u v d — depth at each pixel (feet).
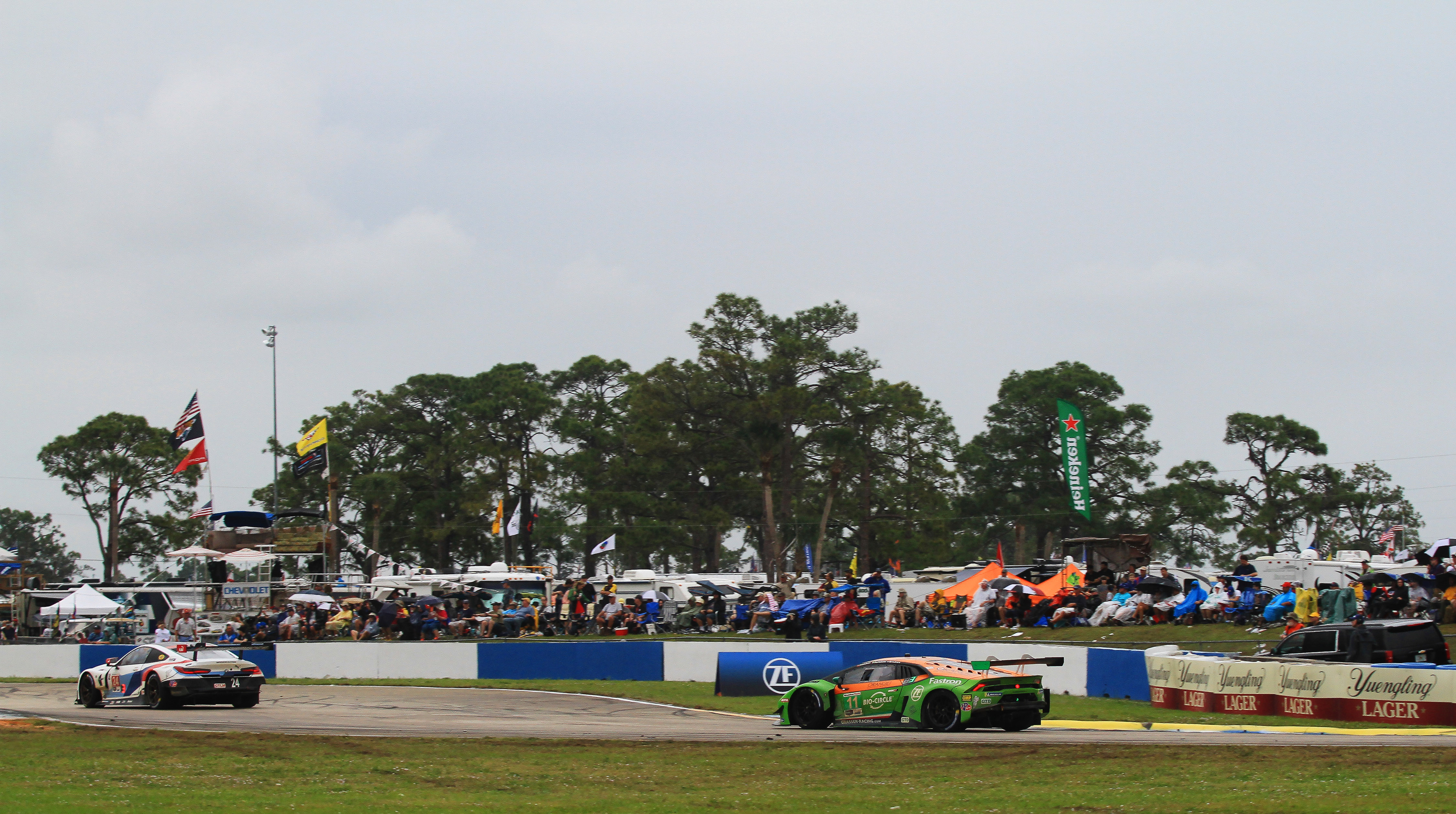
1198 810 39.93
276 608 170.50
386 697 102.01
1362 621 79.20
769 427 235.61
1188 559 295.69
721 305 261.24
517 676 119.85
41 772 52.60
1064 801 42.70
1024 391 297.53
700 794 46.73
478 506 287.48
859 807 42.68
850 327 264.52
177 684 86.79
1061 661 67.97
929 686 67.41
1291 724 69.46
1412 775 45.83
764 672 96.73
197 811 40.98
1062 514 287.48
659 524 259.39
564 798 45.73
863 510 264.31
